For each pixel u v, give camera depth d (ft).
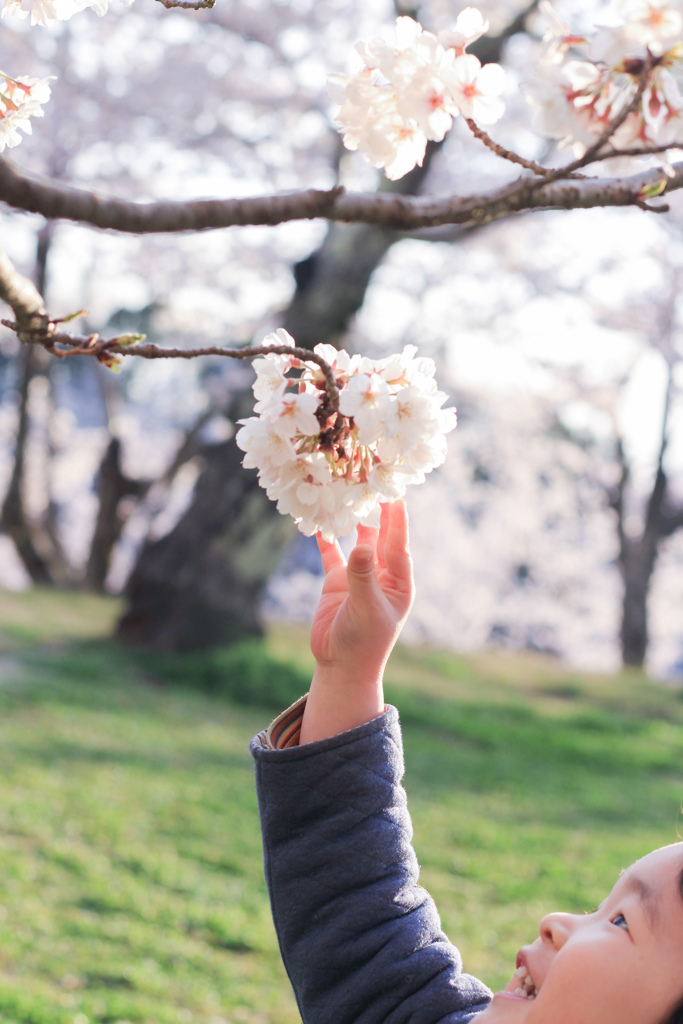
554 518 82.28
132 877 16.85
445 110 3.81
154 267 57.26
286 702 33.73
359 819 4.29
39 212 4.05
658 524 70.13
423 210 4.52
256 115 48.06
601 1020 3.19
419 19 39.83
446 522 84.07
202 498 37.01
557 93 3.62
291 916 4.32
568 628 90.17
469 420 77.15
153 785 22.16
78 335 3.67
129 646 36.45
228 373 58.34
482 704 40.75
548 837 23.66
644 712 47.11
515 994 3.63
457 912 17.95
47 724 25.52
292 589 81.56
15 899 15.07
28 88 5.10
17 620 38.81
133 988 13.19
